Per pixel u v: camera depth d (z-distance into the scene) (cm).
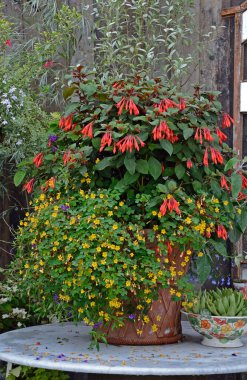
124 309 209
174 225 204
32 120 304
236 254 289
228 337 214
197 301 218
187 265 220
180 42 311
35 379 249
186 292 210
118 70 318
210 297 225
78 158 215
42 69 323
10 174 333
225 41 300
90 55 328
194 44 308
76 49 331
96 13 326
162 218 205
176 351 206
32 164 247
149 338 215
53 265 205
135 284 200
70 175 226
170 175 219
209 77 303
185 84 308
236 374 281
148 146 213
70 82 271
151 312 214
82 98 227
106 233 197
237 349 213
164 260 206
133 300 209
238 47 296
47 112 340
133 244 199
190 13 307
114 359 192
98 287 203
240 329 213
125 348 210
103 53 327
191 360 192
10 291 285
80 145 227
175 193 207
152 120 212
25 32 343
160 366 182
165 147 206
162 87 223
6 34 312
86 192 224
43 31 340
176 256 213
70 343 219
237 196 223
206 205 213
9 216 338
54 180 219
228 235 243
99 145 218
